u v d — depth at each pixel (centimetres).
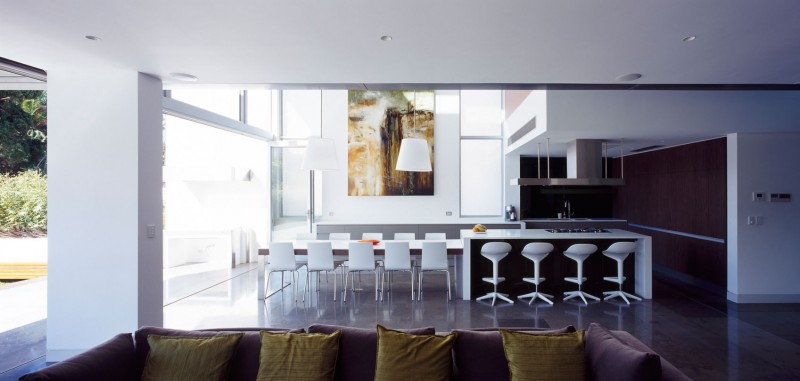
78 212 343
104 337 340
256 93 814
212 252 843
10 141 805
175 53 298
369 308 496
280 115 841
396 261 524
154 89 362
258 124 816
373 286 621
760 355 345
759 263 511
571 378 203
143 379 210
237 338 223
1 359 343
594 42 273
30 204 782
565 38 267
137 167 343
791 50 287
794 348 359
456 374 219
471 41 272
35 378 176
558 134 529
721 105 495
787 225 510
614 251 505
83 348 339
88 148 344
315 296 557
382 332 222
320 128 835
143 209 350
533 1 217
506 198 827
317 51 293
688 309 484
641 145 650
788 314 460
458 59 308
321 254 525
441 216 832
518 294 559
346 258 604
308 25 248
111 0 216
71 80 343
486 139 848
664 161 688
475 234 564
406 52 294
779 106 493
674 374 190
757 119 493
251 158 839
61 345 340
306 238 681
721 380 301
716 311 474
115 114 343
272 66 327
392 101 824
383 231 788
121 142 343
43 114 838
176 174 780
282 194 837
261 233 838
